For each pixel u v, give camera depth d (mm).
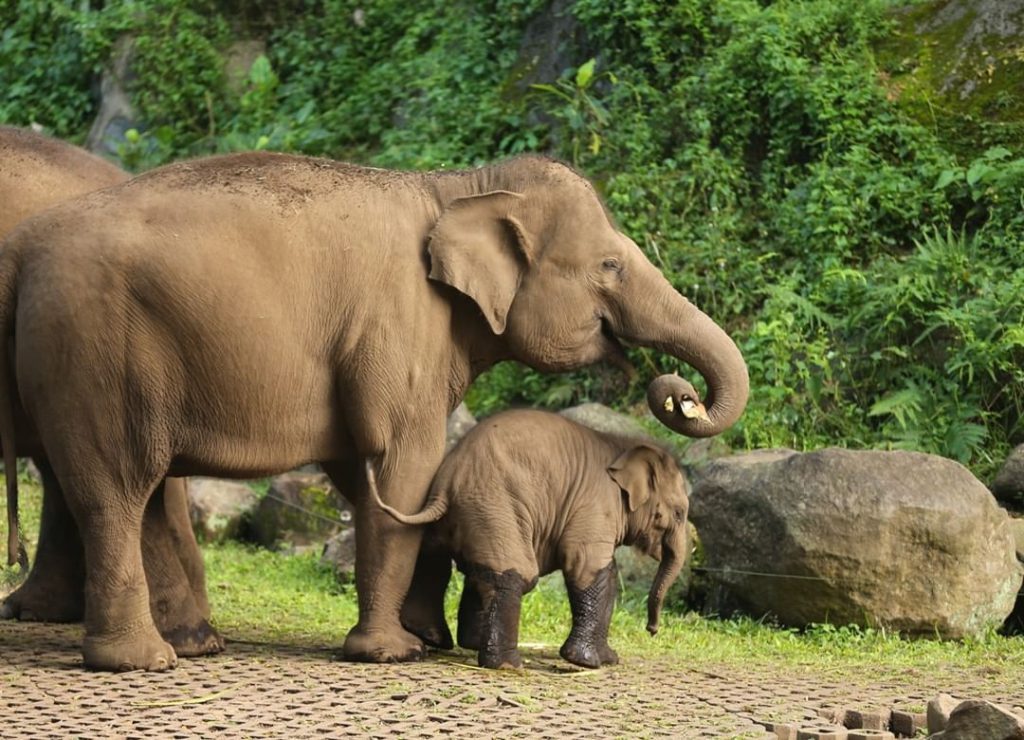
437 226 10617
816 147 18719
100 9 27641
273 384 10320
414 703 9266
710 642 12539
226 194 10344
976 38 19031
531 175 10922
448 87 21984
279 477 16953
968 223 17672
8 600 12562
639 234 18203
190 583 11953
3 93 26859
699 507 13719
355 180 10742
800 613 12930
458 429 16406
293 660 10680
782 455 13969
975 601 12719
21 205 11766
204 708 9078
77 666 10305
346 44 24500
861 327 16797
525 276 10812
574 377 18156
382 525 10602
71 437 10016
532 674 10375
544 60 21469
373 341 10438
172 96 24625
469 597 11281
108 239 10023
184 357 10109
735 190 18859
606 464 10852
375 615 10672
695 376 17266
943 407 15836
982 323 15922
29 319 9992
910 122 18422
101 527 10125
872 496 12703
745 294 17609
